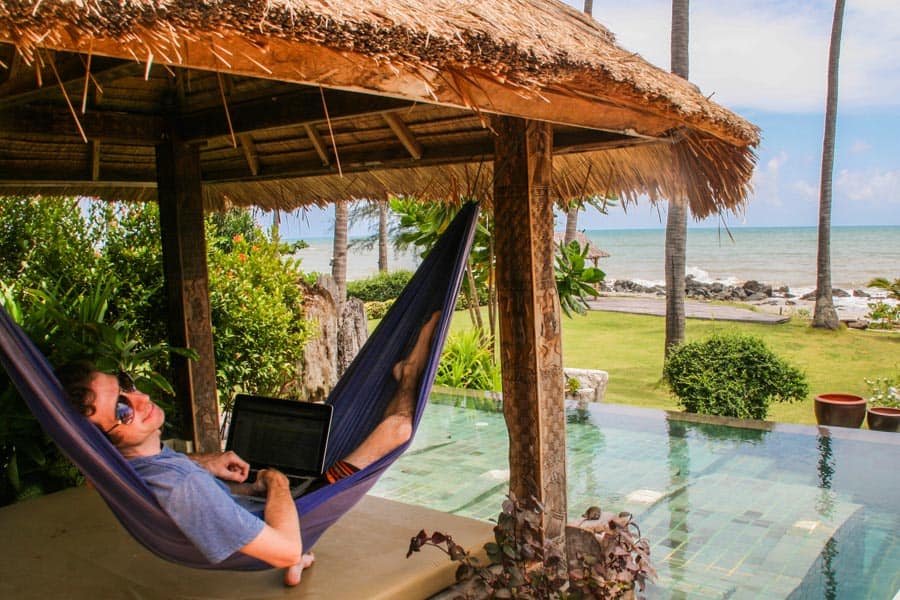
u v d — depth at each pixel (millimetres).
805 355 16422
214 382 4984
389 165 4656
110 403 2254
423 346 3352
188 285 4832
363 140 4719
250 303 6898
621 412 7836
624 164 4395
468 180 4727
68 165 5055
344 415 3371
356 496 2758
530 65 2410
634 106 3277
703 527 4707
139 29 1544
